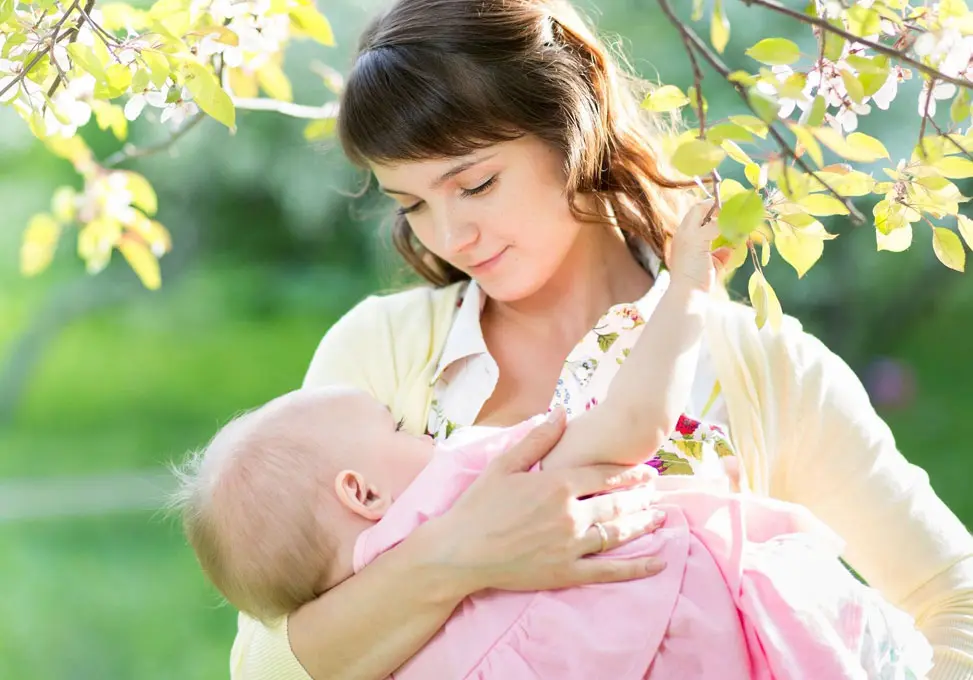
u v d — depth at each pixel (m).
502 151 1.28
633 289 1.46
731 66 4.86
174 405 7.63
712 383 1.35
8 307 8.35
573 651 1.10
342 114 1.31
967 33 1.05
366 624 1.16
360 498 1.23
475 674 1.13
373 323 1.51
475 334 1.40
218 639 4.38
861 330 5.98
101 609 4.62
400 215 1.55
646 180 1.42
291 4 1.34
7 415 7.67
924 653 1.19
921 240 5.80
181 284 8.52
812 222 1.06
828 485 1.34
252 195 7.88
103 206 1.99
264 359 8.04
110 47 1.15
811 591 1.14
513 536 1.12
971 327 5.99
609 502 1.16
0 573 4.96
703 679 1.10
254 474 1.24
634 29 5.23
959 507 5.05
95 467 6.62
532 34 1.30
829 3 0.98
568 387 1.33
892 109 4.04
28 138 7.71
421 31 1.28
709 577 1.14
